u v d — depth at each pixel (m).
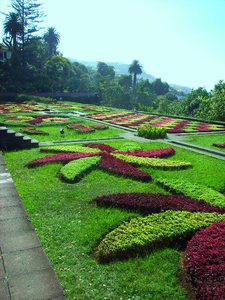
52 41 73.75
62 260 4.37
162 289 3.81
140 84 79.69
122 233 4.99
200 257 4.21
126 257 4.55
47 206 6.25
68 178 7.87
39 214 5.86
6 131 11.92
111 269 4.25
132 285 3.87
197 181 8.11
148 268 4.26
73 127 18.14
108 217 5.77
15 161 9.93
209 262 4.10
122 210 6.16
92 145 12.58
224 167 9.76
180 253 4.73
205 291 3.57
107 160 9.67
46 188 7.32
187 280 4.01
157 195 6.79
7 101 45.66
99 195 6.93
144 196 6.64
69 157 10.05
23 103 41.59
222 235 4.84
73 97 56.00
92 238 4.98
